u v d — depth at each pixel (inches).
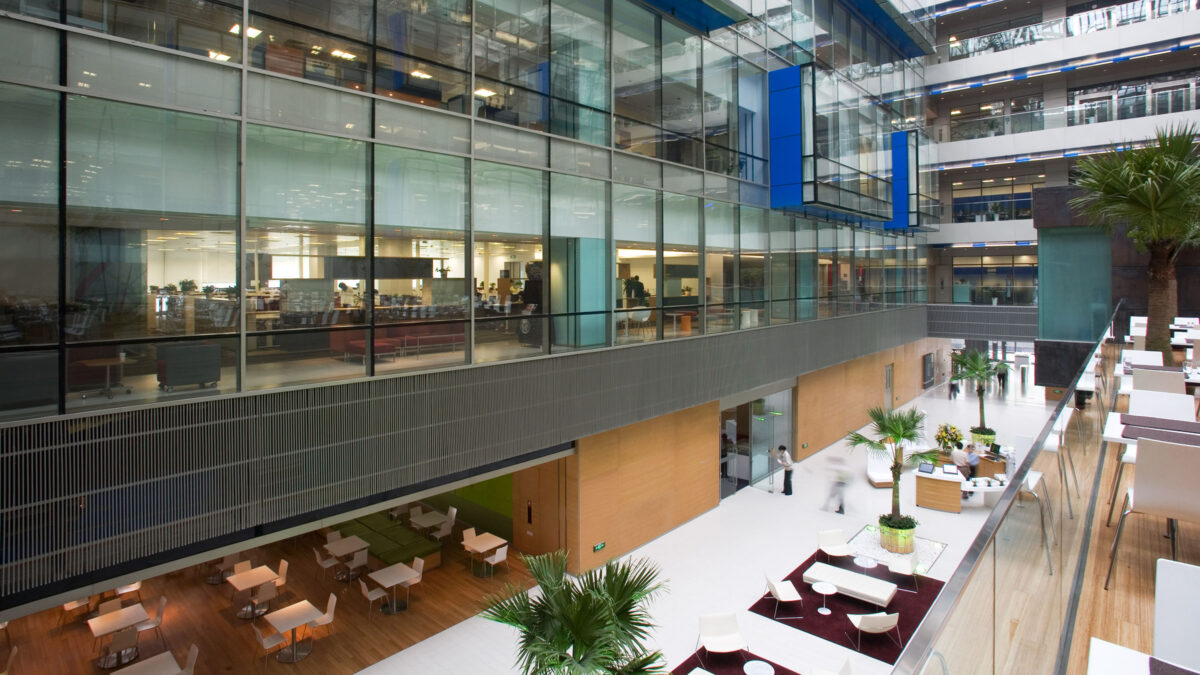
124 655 428.1
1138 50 1051.3
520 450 436.1
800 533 629.6
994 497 692.7
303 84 331.0
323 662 421.1
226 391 306.0
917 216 1008.2
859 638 434.6
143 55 282.5
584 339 486.6
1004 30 1272.1
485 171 414.6
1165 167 405.1
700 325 603.5
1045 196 751.1
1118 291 709.3
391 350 367.9
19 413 254.5
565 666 262.5
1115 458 242.2
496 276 423.2
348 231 349.4
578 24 476.7
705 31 603.5
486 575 542.3
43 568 255.8
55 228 262.2
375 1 358.3
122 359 278.1
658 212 551.8
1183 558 169.3
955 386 1278.3
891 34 989.8
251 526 312.8
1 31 249.9
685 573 544.4
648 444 606.2
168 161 290.2
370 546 564.7
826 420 927.0
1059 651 132.9
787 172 685.3
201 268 299.3
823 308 832.3
